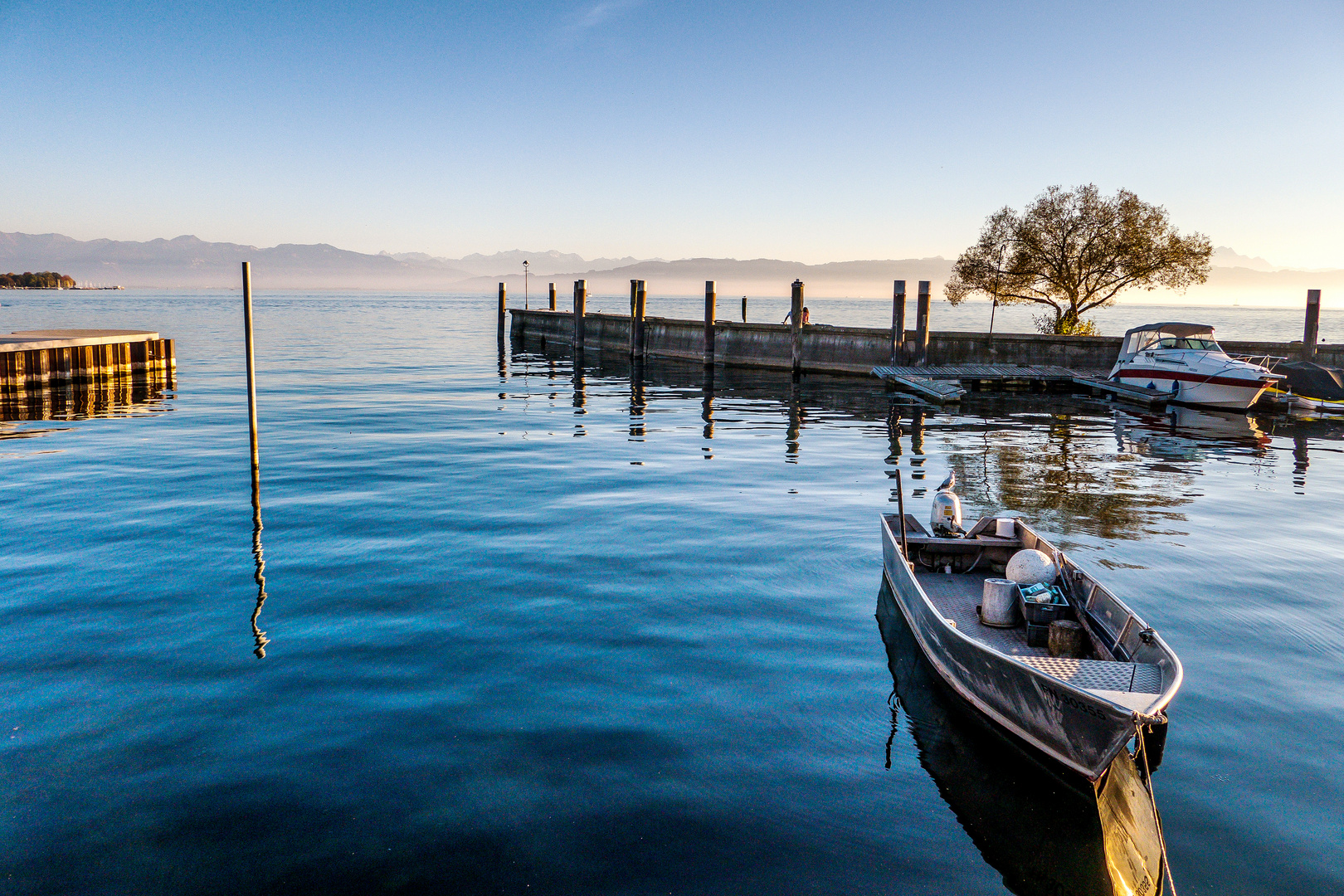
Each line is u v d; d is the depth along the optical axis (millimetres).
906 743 6828
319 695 7441
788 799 6031
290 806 5848
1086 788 6191
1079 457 18938
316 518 13203
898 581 9398
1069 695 6023
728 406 27453
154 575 10484
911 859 5410
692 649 8531
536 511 13750
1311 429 23672
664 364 41906
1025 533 10086
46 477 15922
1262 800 6008
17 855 5316
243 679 7738
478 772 6281
